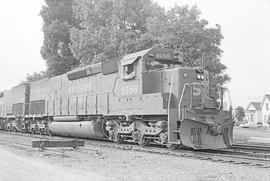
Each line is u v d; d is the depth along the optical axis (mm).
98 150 14398
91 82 19875
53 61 37375
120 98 17000
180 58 16344
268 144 18688
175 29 22234
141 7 27953
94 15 28312
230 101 14938
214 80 22250
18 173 9336
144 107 15305
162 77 15195
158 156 12781
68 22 39406
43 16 40094
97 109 19000
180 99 13914
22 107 29969
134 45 24906
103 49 27172
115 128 17500
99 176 8906
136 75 15883
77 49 29016
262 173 9297
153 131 14898
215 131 13930
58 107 23578
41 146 14562
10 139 21734
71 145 14961
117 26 27094
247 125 62281
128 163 11266
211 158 12047
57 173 9336
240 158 11977
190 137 13656
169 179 8508
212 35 22766
